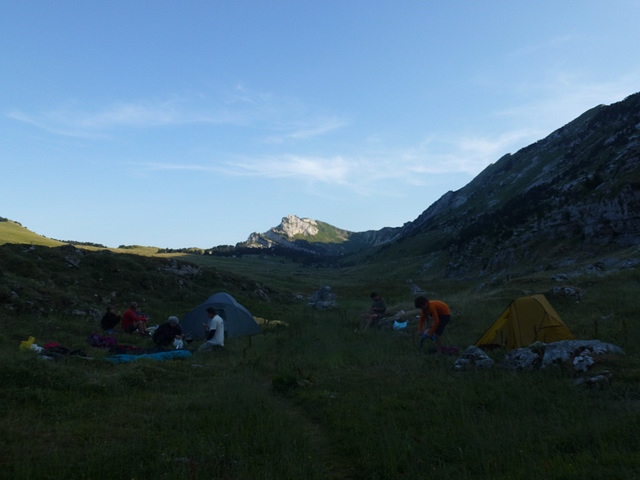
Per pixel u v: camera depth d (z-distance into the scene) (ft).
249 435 19.63
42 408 21.47
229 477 15.05
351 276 364.58
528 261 195.00
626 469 13.43
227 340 53.88
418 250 499.92
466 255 295.07
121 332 52.70
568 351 28.27
